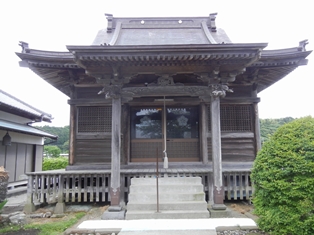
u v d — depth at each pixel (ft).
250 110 25.27
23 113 39.86
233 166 24.08
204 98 19.48
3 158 34.71
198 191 19.27
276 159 12.96
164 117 24.84
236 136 24.73
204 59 17.61
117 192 17.99
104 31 29.73
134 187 19.33
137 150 25.77
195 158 25.82
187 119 26.50
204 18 30.71
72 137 24.38
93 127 24.76
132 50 16.62
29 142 43.19
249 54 17.01
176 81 23.26
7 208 22.67
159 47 16.48
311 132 13.03
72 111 24.67
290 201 12.30
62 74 23.98
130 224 15.47
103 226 15.15
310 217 11.88
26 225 16.53
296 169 12.25
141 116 26.40
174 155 25.85
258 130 24.76
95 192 21.06
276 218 12.49
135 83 23.21
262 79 26.66
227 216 17.20
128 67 18.75
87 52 16.69
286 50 21.27
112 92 18.84
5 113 37.29
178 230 14.26
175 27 29.81
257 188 14.43
